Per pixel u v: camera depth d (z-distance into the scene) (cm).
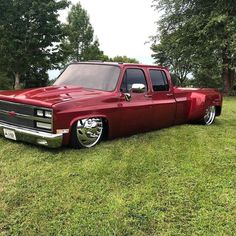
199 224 437
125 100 757
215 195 511
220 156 690
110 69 776
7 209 450
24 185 514
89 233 409
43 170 570
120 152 678
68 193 496
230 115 1324
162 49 3434
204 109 1002
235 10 2884
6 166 582
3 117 706
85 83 773
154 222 437
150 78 838
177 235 414
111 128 734
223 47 2889
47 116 638
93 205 468
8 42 3466
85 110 675
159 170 597
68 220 432
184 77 4050
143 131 835
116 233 411
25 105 661
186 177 571
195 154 693
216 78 4512
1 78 4369
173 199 494
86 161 618
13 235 403
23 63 3669
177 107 925
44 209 452
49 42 3675
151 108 826
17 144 692
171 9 3244
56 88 738
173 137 820
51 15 3578
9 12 3478
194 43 3105
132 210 460
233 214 462
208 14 2962
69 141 672
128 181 546
